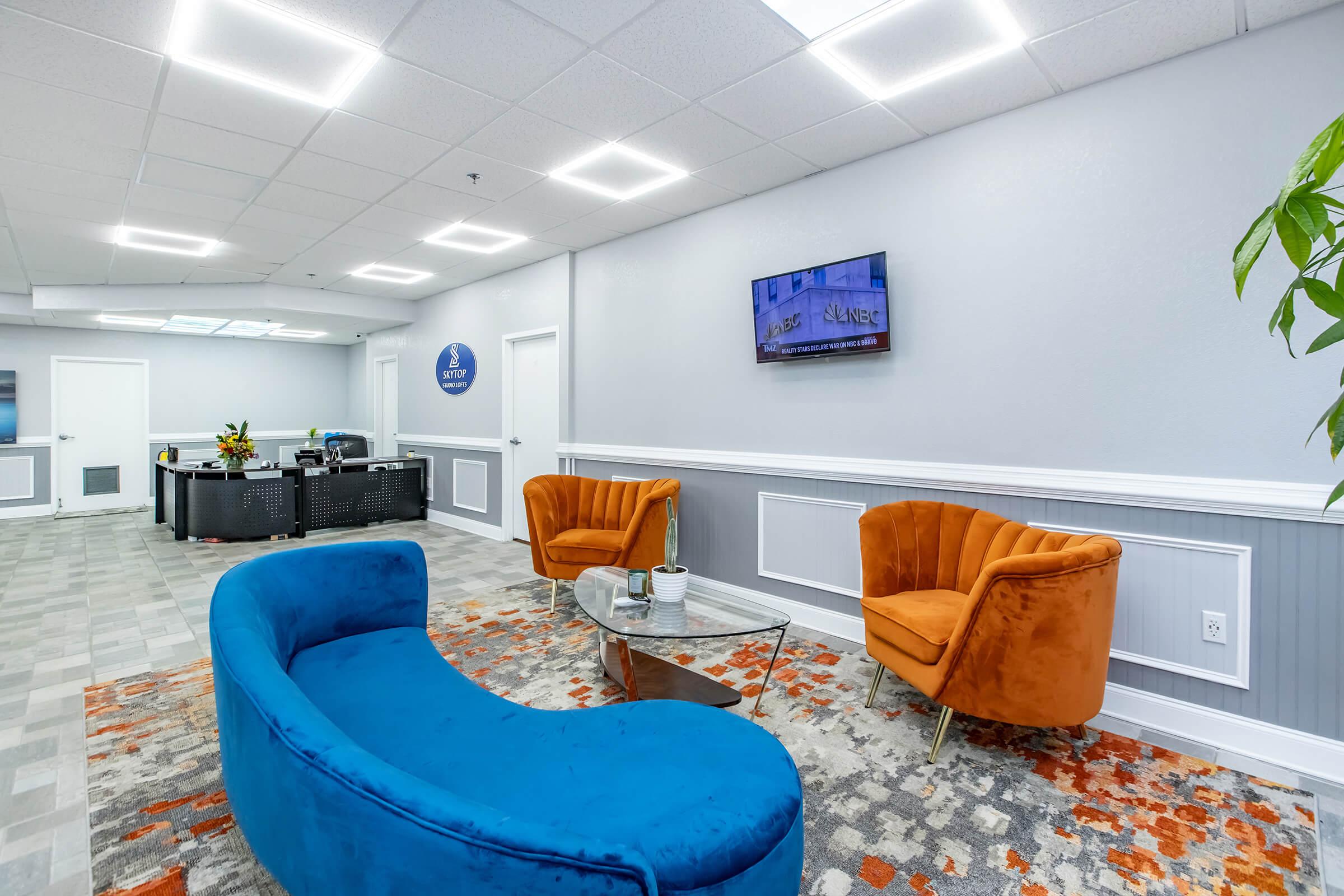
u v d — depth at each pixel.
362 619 2.27
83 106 2.73
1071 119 2.64
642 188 3.78
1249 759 2.25
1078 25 2.21
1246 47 2.24
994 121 2.86
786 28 2.24
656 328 4.53
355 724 1.60
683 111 2.84
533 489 4.00
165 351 8.86
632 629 2.24
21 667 3.02
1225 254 2.29
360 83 2.59
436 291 7.07
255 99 2.70
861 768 2.15
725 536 4.09
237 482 6.06
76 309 6.36
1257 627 2.25
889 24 2.21
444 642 3.35
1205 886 1.62
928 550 2.81
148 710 2.56
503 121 2.92
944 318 3.04
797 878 1.27
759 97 2.71
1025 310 2.78
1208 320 2.33
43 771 2.11
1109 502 2.55
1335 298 1.02
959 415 3.00
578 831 1.16
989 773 2.13
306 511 6.51
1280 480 2.21
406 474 7.45
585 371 5.16
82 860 1.69
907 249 3.16
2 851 1.72
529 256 5.41
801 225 3.62
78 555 5.48
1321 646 2.14
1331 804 1.97
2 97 2.64
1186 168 2.37
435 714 1.67
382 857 0.80
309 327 8.23
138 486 8.64
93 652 3.23
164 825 1.84
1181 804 1.97
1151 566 2.47
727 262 4.04
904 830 1.83
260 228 4.52
